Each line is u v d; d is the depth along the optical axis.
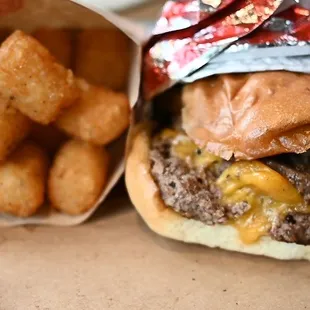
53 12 0.21
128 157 0.21
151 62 0.20
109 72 0.22
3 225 0.21
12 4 0.20
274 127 0.17
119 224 0.22
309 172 0.19
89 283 0.18
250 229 0.19
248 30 0.19
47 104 0.20
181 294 0.18
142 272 0.19
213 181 0.19
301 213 0.19
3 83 0.19
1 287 0.18
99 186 0.21
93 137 0.21
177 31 0.20
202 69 0.19
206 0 0.19
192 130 0.20
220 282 0.19
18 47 0.19
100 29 0.22
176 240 0.21
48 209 0.22
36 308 0.17
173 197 0.19
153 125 0.22
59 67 0.20
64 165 0.21
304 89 0.18
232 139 0.18
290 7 0.19
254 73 0.19
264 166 0.19
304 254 0.19
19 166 0.20
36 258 0.19
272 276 0.19
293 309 0.17
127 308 0.17
